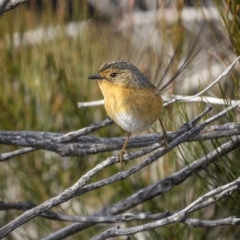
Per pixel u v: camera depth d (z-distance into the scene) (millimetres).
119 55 12750
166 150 8117
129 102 8812
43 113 12500
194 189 11070
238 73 9719
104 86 9062
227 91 11484
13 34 12984
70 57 12539
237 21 9211
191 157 10797
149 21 14844
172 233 10883
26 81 12523
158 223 8062
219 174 10406
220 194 9398
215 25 11609
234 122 9391
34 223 12625
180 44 11266
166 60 11602
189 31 12727
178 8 11867
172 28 11805
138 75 8875
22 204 10055
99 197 12516
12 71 12531
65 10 13594
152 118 8852
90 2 15578
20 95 12477
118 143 9547
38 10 14805
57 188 12734
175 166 11070
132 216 10070
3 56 12617
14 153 9984
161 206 11258
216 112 10711
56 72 12438
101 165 7840
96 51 12602
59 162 12664
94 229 12180
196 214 10938
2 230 7906
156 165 11289
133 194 10727
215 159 9836
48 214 10094
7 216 12695
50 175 12703
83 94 12406
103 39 12875
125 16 14469
